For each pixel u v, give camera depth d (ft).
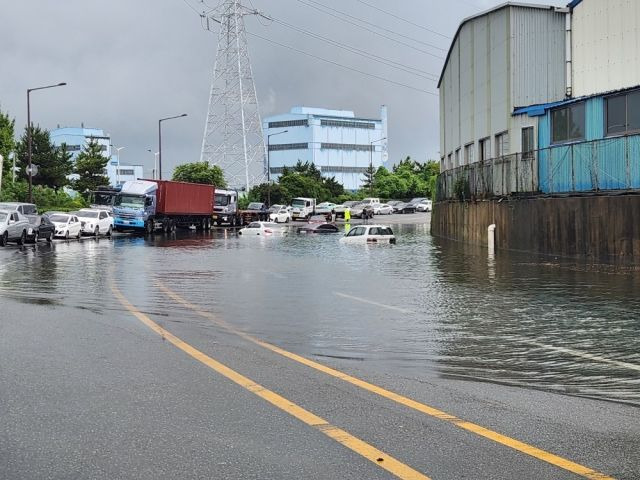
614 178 77.71
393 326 36.65
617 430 18.99
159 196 176.04
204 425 19.25
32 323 37.22
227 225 230.68
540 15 102.99
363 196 385.50
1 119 220.64
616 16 91.25
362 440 18.01
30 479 15.47
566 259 77.51
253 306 44.27
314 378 24.98
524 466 16.17
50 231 128.88
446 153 148.56
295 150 494.18
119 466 16.20
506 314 40.68
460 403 21.77
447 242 124.47
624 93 80.59
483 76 114.21
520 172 94.68
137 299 47.67
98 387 23.44
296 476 15.55
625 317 39.34
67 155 281.74
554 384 24.41
